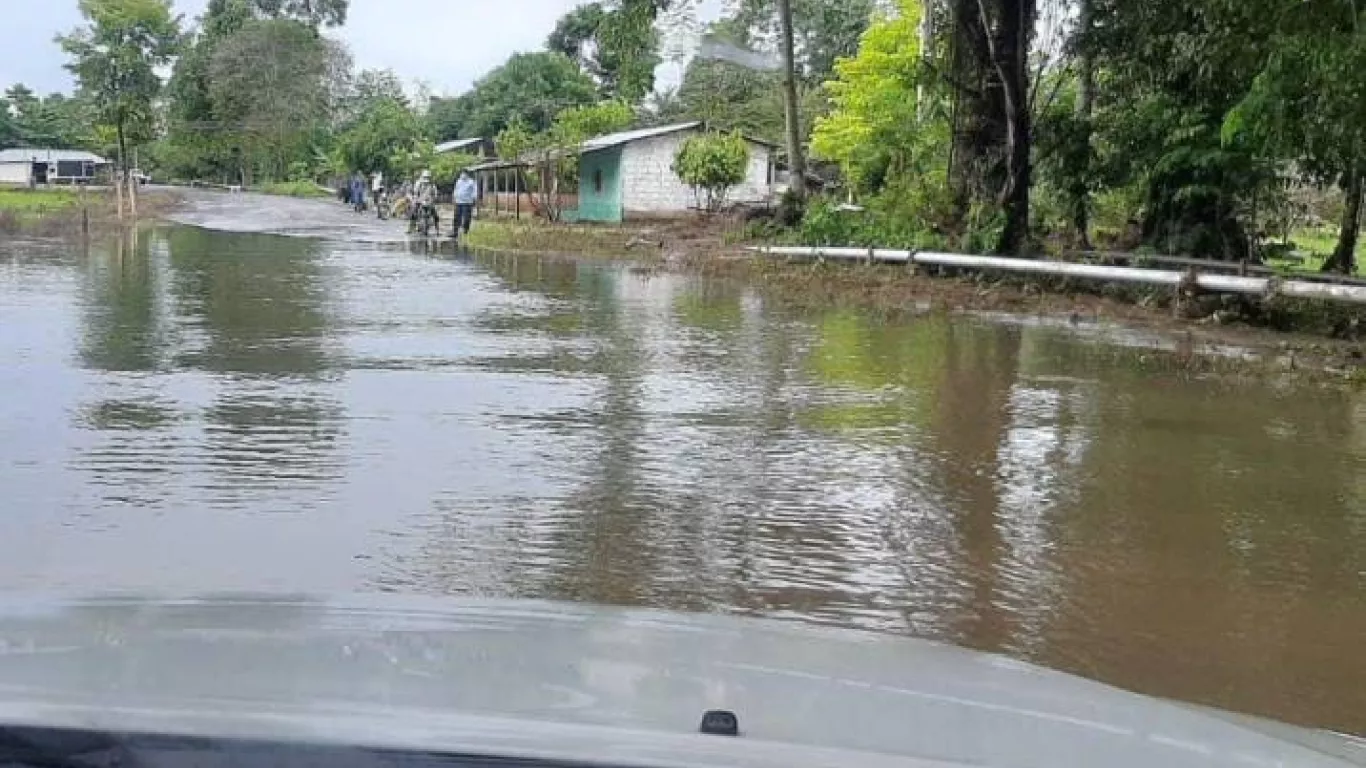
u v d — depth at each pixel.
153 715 1.34
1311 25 10.97
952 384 9.80
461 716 1.42
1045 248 19.14
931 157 23.45
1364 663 4.30
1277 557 5.46
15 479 6.16
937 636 4.45
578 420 8.02
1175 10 16.56
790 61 27.62
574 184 43.12
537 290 17.33
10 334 11.30
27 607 1.93
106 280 17.25
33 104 88.25
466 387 9.07
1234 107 14.65
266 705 1.42
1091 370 10.66
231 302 14.59
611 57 28.97
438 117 77.75
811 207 25.28
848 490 6.44
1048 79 20.98
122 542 5.21
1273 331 13.78
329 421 7.74
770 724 1.54
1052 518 6.01
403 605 2.04
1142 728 1.71
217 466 6.53
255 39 72.12
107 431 7.30
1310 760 1.66
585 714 1.49
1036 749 1.55
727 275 20.52
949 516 6.00
